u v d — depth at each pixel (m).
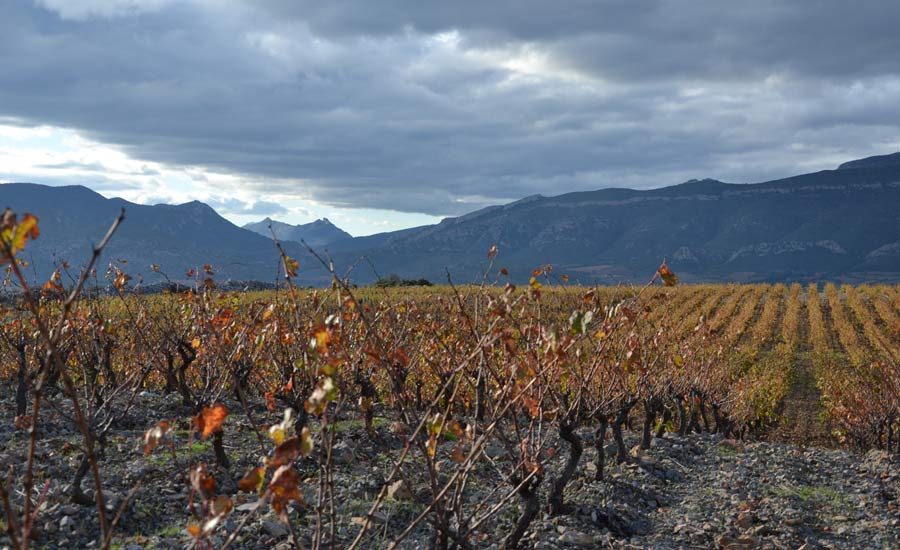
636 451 11.74
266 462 3.06
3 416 9.51
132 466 7.75
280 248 4.33
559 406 7.57
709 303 48.38
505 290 4.68
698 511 9.23
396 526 6.97
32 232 2.12
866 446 17.22
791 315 44.31
